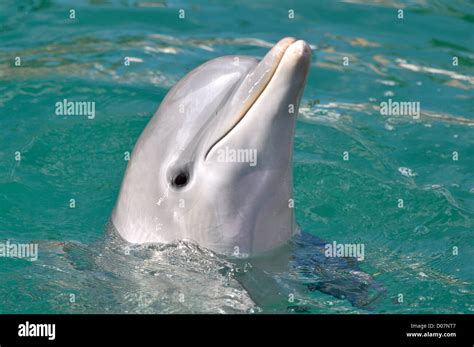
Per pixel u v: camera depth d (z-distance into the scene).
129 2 25.44
